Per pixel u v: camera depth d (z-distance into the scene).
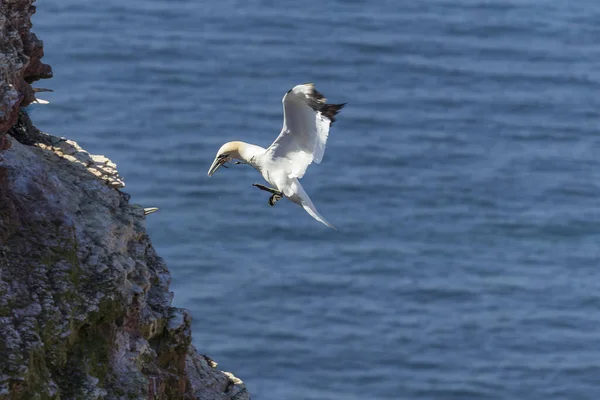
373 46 96.75
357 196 70.62
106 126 76.19
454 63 94.75
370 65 92.94
